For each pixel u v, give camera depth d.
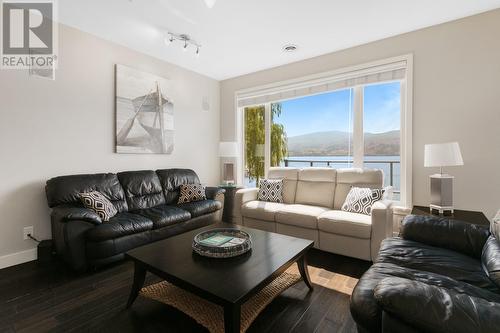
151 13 2.61
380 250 1.76
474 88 2.66
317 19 2.73
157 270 1.53
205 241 1.86
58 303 1.84
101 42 3.12
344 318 1.68
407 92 3.00
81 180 2.72
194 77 4.33
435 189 2.50
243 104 4.54
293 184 3.66
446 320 0.77
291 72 3.93
